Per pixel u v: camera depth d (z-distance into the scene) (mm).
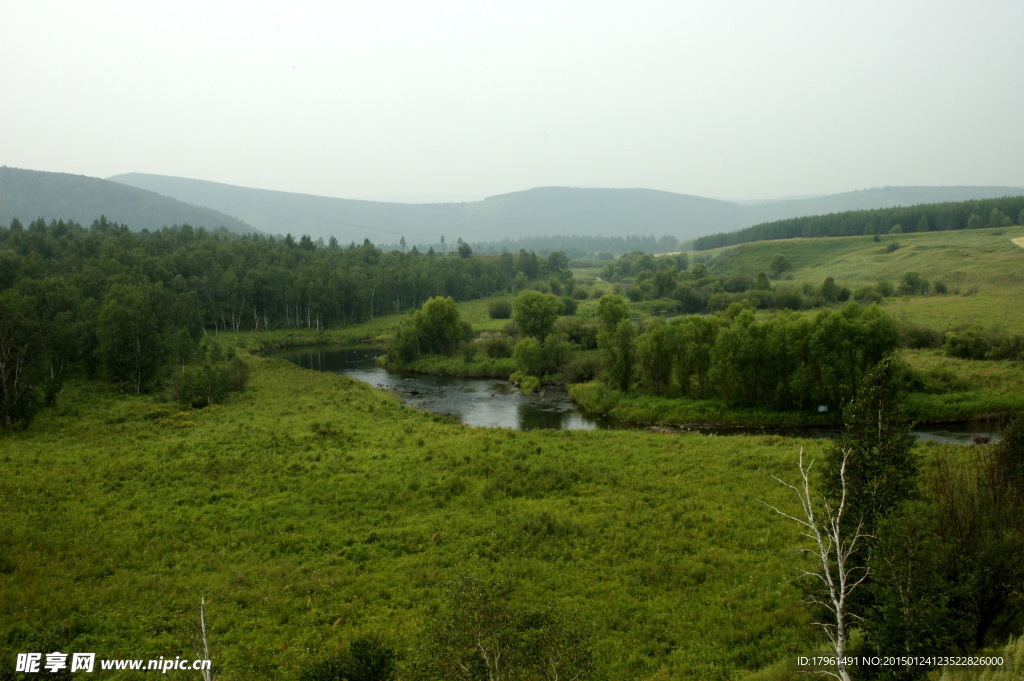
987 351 68188
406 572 24641
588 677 17297
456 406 65562
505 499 33031
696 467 37969
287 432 47312
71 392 62656
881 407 16406
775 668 16594
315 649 18891
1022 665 12922
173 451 41000
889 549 14109
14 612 20109
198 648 18422
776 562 24750
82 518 28766
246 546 26953
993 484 19219
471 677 12977
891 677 13945
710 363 59844
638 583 23609
